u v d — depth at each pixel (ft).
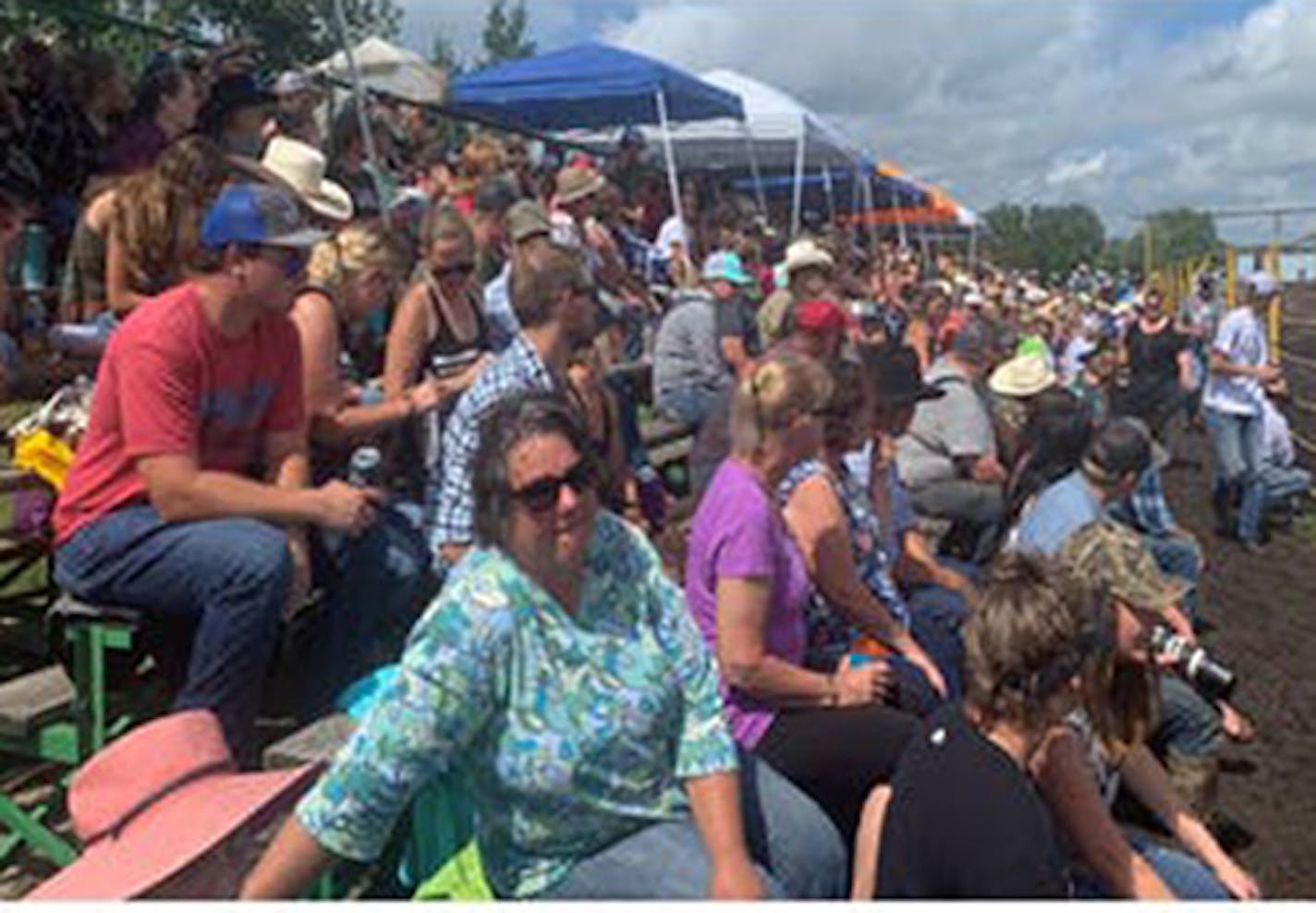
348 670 13.33
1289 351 92.63
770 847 9.87
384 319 17.89
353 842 7.94
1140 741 11.54
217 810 8.65
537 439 7.94
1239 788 17.65
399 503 14.30
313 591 13.76
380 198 23.73
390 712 7.87
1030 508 16.87
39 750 11.69
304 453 12.28
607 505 14.52
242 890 8.03
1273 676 22.81
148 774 8.85
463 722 7.99
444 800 8.94
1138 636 11.02
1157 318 43.75
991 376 27.43
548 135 46.50
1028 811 8.34
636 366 26.89
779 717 11.32
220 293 10.91
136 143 19.99
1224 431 33.60
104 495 11.23
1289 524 36.09
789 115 54.65
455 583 8.11
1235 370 33.24
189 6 51.65
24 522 14.02
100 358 16.29
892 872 8.75
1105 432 16.44
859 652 12.64
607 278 30.68
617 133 51.01
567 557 8.07
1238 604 27.76
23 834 11.78
